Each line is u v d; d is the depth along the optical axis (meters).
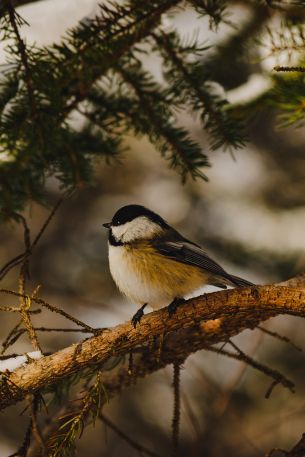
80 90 7.63
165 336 7.35
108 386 7.72
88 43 7.02
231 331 7.24
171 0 6.92
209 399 13.20
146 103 7.99
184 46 7.58
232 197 15.45
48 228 16.30
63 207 16.45
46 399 7.40
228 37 9.27
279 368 13.39
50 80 6.94
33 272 15.74
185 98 7.93
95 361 6.35
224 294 6.44
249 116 7.65
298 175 15.23
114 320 14.91
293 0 6.89
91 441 14.40
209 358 13.77
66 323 15.08
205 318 6.56
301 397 13.10
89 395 6.25
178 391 7.25
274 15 8.65
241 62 9.86
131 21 7.04
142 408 14.48
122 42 7.08
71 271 15.82
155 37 7.40
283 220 14.17
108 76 7.78
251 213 14.77
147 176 16.94
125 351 6.54
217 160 15.91
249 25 9.14
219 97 7.93
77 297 14.26
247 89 8.12
